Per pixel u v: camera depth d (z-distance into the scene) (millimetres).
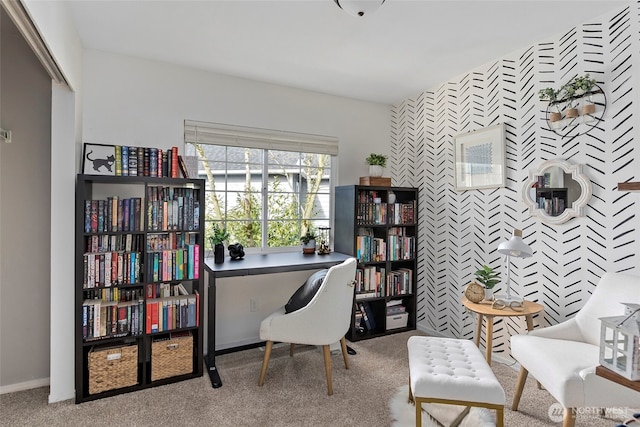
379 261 3363
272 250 3324
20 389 2287
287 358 2805
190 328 2445
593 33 2174
